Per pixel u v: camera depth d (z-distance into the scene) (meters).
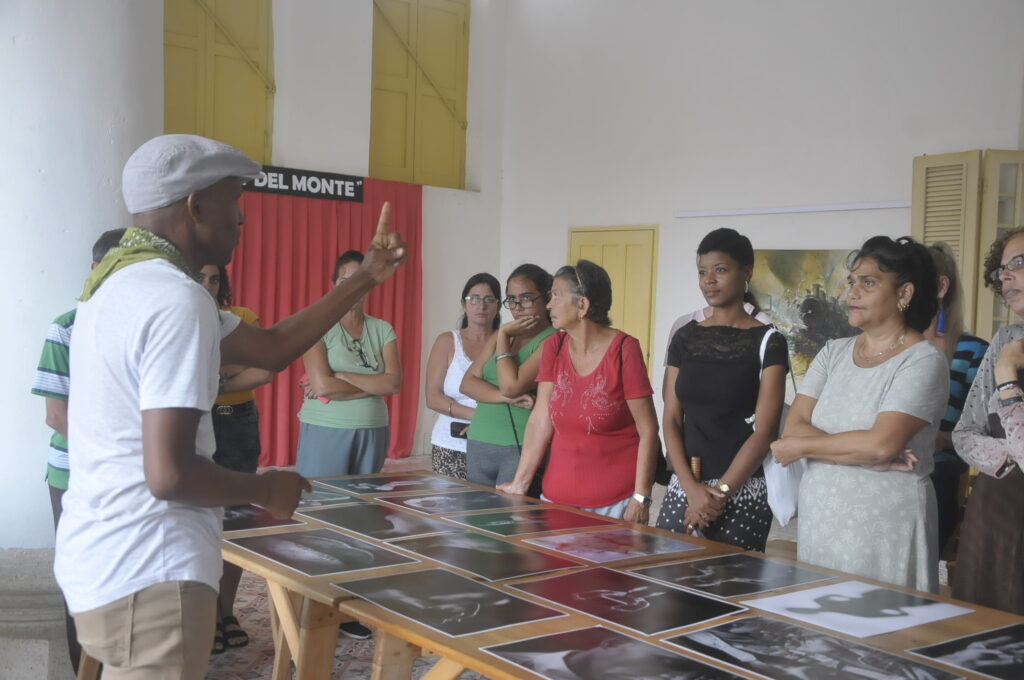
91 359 1.65
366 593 2.02
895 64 6.83
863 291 2.61
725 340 3.05
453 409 4.32
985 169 6.17
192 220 1.75
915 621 1.89
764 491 3.01
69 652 3.10
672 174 8.30
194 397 1.57
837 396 2.68
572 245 9.23
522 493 3.40
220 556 1.77
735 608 1.96
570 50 9.25
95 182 3.35
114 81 3.38
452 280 9.63
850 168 7.08
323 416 4.05
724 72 7.90
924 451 2.54
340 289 2.05
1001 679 1.58
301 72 8.52
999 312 6.17
